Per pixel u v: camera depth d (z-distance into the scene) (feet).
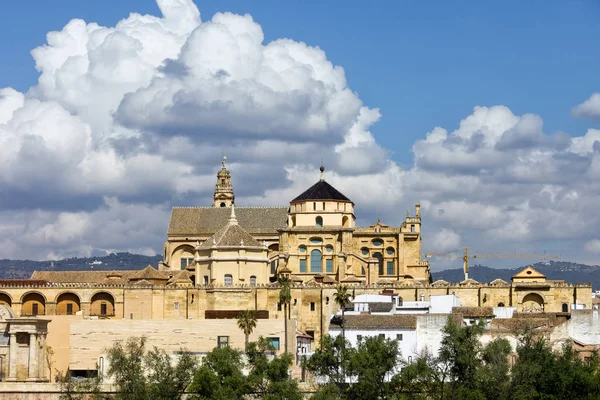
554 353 612.29
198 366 631.56
